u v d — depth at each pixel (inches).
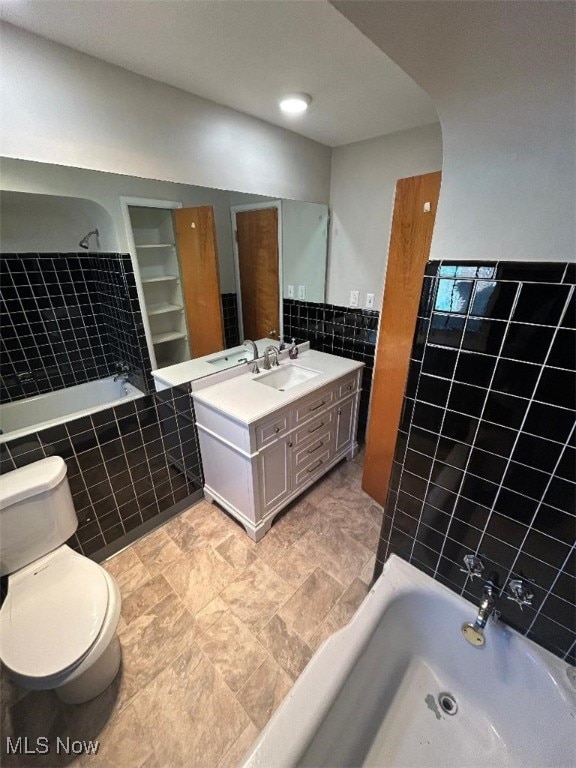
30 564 53.1
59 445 58.7
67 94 44.8
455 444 44.6
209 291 76.1
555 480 37.8
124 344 65.2
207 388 77.5
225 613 60.5
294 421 75.4
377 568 62.1
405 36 25.4
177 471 78.8
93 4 35.3
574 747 36.9
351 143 84.5
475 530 46.5
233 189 68.7
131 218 59.6
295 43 42.8
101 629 44.8
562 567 40.1
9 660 41.1
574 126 28.3
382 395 77.8
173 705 48.6
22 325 52.9
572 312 32.5
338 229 94.4
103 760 43.8
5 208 47.1
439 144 72.7
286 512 83.4
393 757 43.4
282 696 49.6
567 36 23.7
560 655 43.2
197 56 45.6
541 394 36.3
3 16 37.2
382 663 48.1
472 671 48.6
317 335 106.7
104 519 68.3
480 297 37.7
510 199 33.6
